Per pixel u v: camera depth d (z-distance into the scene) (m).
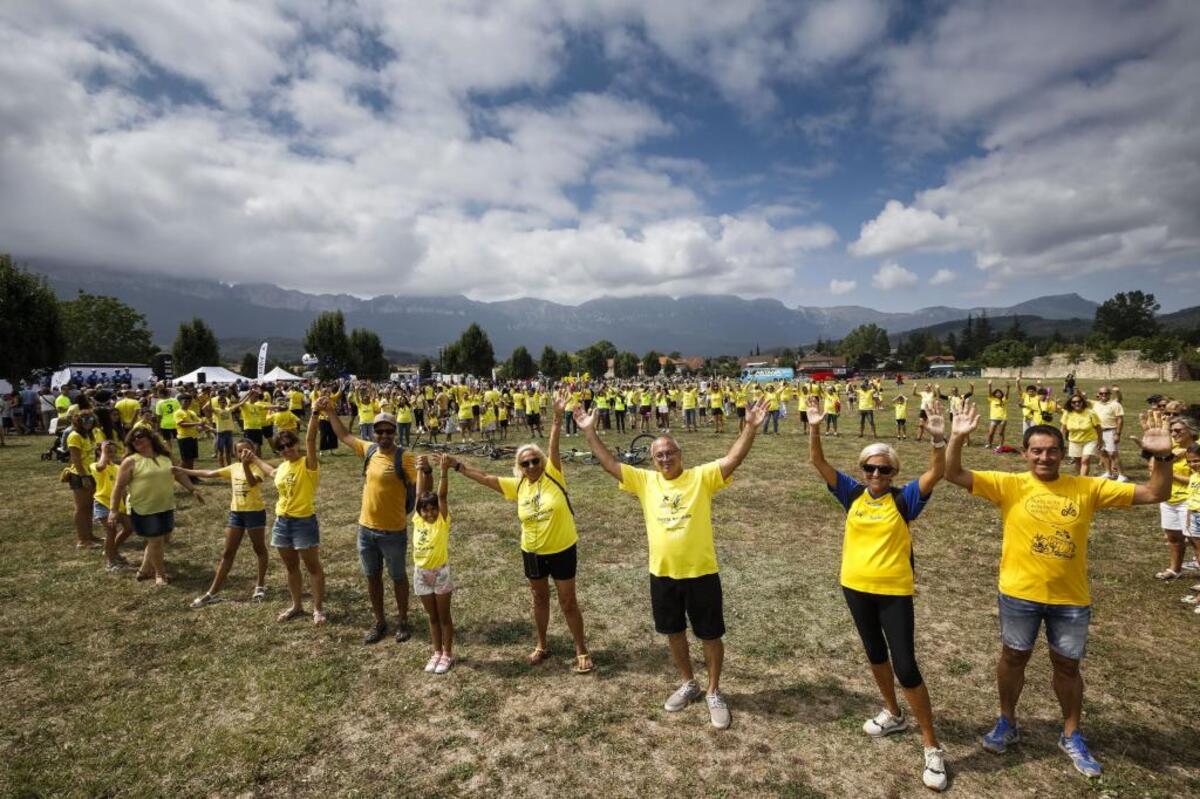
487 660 4.74
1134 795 3.10
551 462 4.53
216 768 3.49
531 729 3.81
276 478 5.45
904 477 12.15
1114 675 4.29
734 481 11.71
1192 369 51.34
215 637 5.18
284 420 13.99
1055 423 17.80
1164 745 3.51
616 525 8.63
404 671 4.58
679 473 3.97
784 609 5.61
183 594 6.17
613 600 5.90
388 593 6.16
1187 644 4.73
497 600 5.95
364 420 17.97
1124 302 124.81
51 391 23.31
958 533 7.97
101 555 7.42
